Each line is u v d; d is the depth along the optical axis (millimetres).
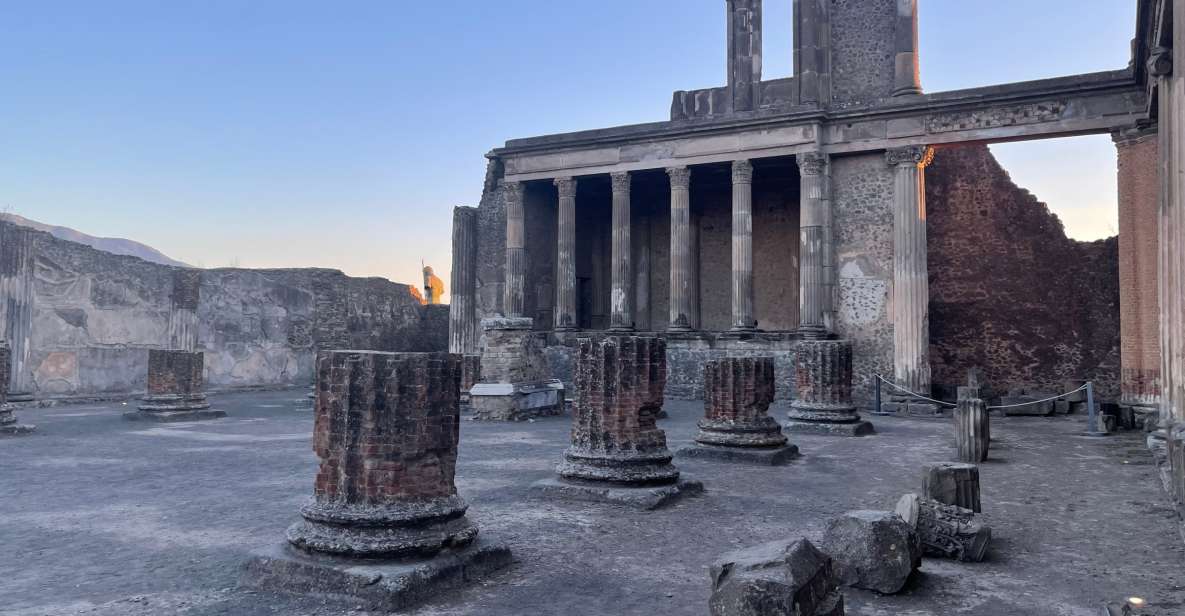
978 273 24250
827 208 22516
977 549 5926
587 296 30984
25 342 19156
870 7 22938
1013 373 23625
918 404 20266
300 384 27203
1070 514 7594
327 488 5371
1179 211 9492
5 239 18750
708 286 28812
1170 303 12289
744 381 11336
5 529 6660
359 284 29766
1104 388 22500
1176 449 7582
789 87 23750
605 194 30766
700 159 24234
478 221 28859
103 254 21297
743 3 24734
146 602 4777
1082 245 23156
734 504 8008
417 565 5020
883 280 21922
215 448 11859
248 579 5137
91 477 9227
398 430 5312
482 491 8508
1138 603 4875
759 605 3744
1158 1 12344
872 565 5164
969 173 24594
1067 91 19578
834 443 13188
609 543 6371
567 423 16297
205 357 24281
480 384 17141
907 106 21406
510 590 5105
